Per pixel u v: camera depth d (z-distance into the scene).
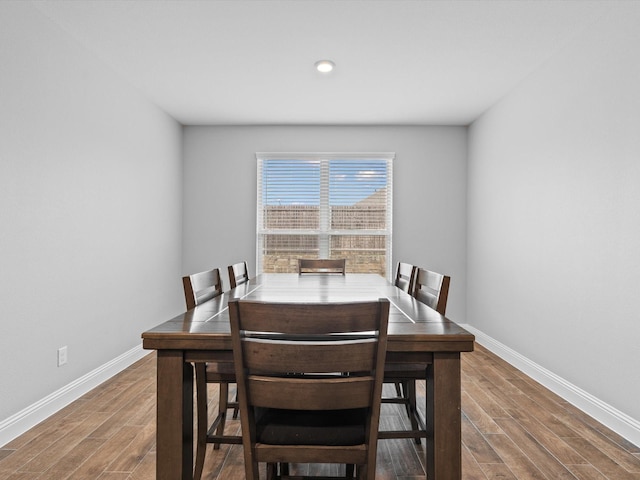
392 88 3.54
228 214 4.68
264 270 4.74
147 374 3.20
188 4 2.30
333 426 1.29
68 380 2.63
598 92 2.42
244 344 1.17
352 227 4.76
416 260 4.65
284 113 4.24
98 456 1.93
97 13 2.39
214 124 4.63
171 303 4.37
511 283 3.54
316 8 2.34
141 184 3.68
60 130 2.55
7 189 2.13
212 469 1.84
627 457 1.94
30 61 2.29
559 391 2.76
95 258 2.95
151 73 3.25
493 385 2.95
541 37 2.66
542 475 1.78
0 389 2.08
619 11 2.25
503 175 3.71
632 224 2.15
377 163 4.74
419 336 1.33
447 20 2.46
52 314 2.48
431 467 1.41
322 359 1.15
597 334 2.42
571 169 2.69
